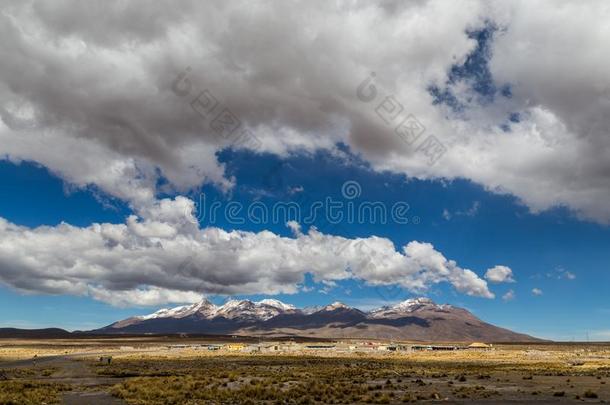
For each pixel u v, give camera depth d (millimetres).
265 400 47844
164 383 59531
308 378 70625
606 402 46469
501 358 150000
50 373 81000
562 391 53344
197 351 194875
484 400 48094
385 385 61594
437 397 50031
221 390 53438
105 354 162750
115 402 46188
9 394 48062
